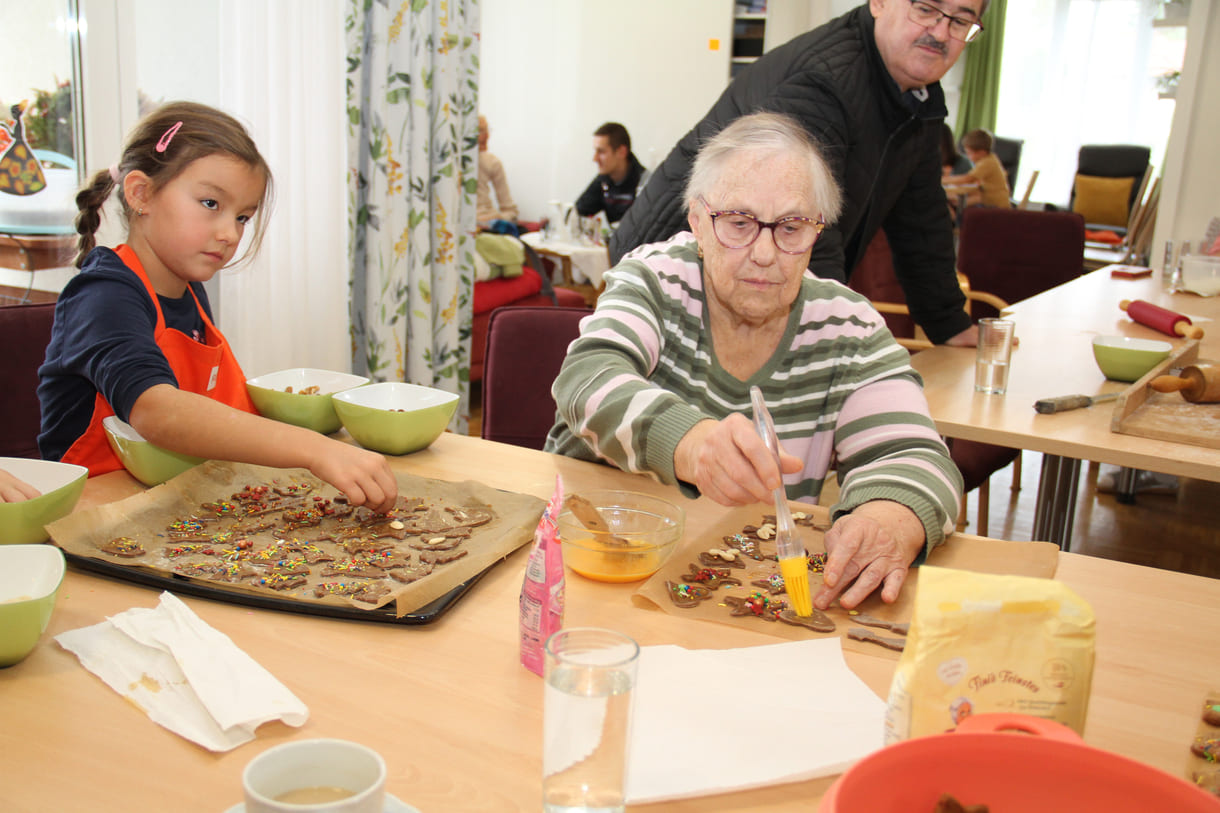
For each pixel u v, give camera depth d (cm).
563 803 59
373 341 311
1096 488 370
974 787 50
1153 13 852
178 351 140
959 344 247
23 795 65
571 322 193
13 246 244
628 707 58
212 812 64
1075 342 243
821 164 131
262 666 82
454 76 321
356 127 293
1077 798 50
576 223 590
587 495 118
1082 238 381
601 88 740
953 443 239
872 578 100
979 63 902
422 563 101
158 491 113
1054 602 58
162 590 95
